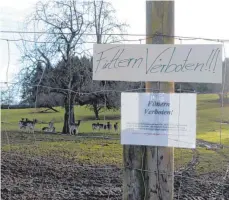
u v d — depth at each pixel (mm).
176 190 3480
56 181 3791
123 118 1578
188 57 1515
